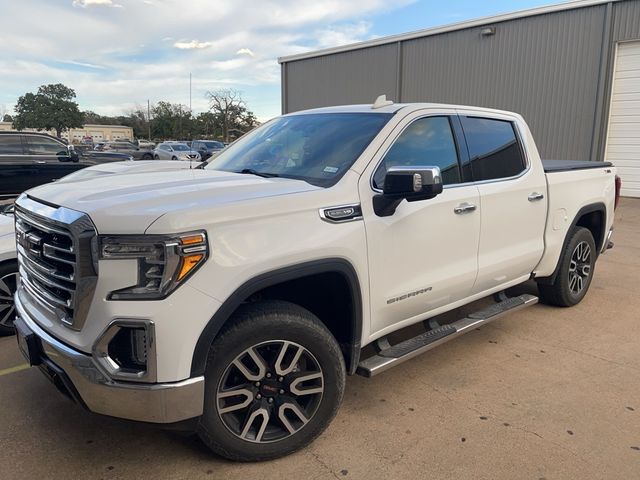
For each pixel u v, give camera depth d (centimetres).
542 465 277
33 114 7112
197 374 240
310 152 337
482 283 397
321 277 296
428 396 350
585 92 1466
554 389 360
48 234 260
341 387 290
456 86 1756
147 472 270
